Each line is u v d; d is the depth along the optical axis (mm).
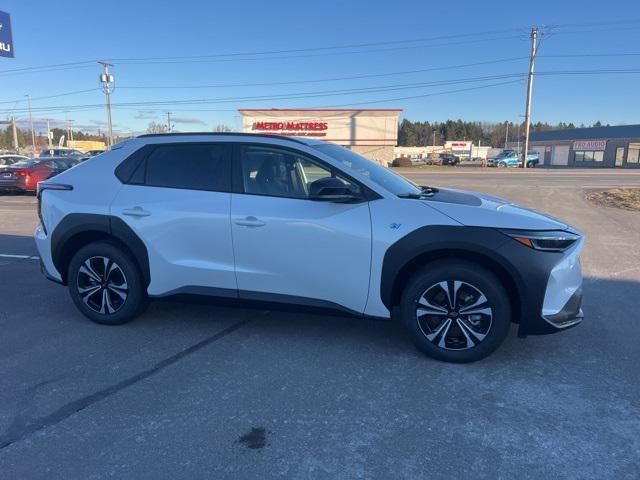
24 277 6707
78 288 4801
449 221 3811
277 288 4219
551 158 69375
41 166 17922
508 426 3111
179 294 4477
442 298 3932
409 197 4094
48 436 3018
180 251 4406
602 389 3580
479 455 2824
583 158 63938
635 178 28188
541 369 3881
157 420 3182
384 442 2947
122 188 4605
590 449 2879
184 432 3051
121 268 4625
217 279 4348
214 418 3201
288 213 4098
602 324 4848
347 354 4156
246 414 3248
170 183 4508
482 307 3824
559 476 2648
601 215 12547
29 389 3584
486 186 21781
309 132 51812
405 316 4008
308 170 4227
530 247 3697
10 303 5562
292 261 4121
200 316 5070
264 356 4125
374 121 51219
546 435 3016
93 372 3848
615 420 3178
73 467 2729
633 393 3523
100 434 3035
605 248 8523
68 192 4762
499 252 3680
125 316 4723
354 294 4047
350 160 4473
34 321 4969
